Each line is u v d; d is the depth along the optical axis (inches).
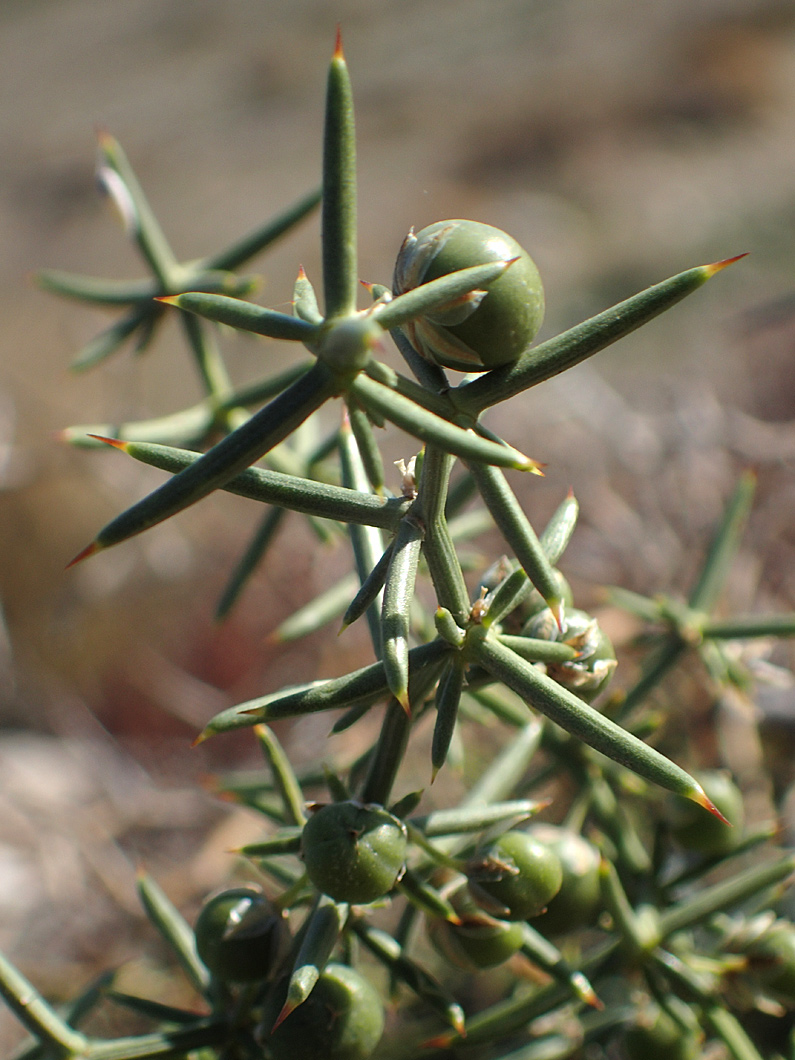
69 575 14.6
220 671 12.1
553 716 3.5
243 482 3.5
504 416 11.9
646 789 5.0
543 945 4.3
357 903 3.7
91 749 11.6
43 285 5.8
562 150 30.2
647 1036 4.9
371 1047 4.0
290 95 36.8
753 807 6.9
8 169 34.9
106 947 8.4
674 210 26.5
